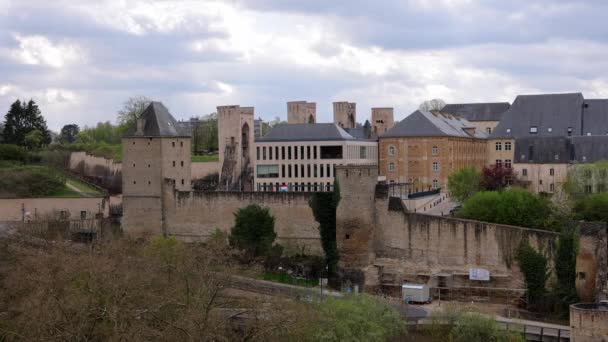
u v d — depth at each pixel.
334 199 136.88
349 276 133.25
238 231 144.88
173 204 155.62
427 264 130.88
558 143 199.75
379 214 134.62
